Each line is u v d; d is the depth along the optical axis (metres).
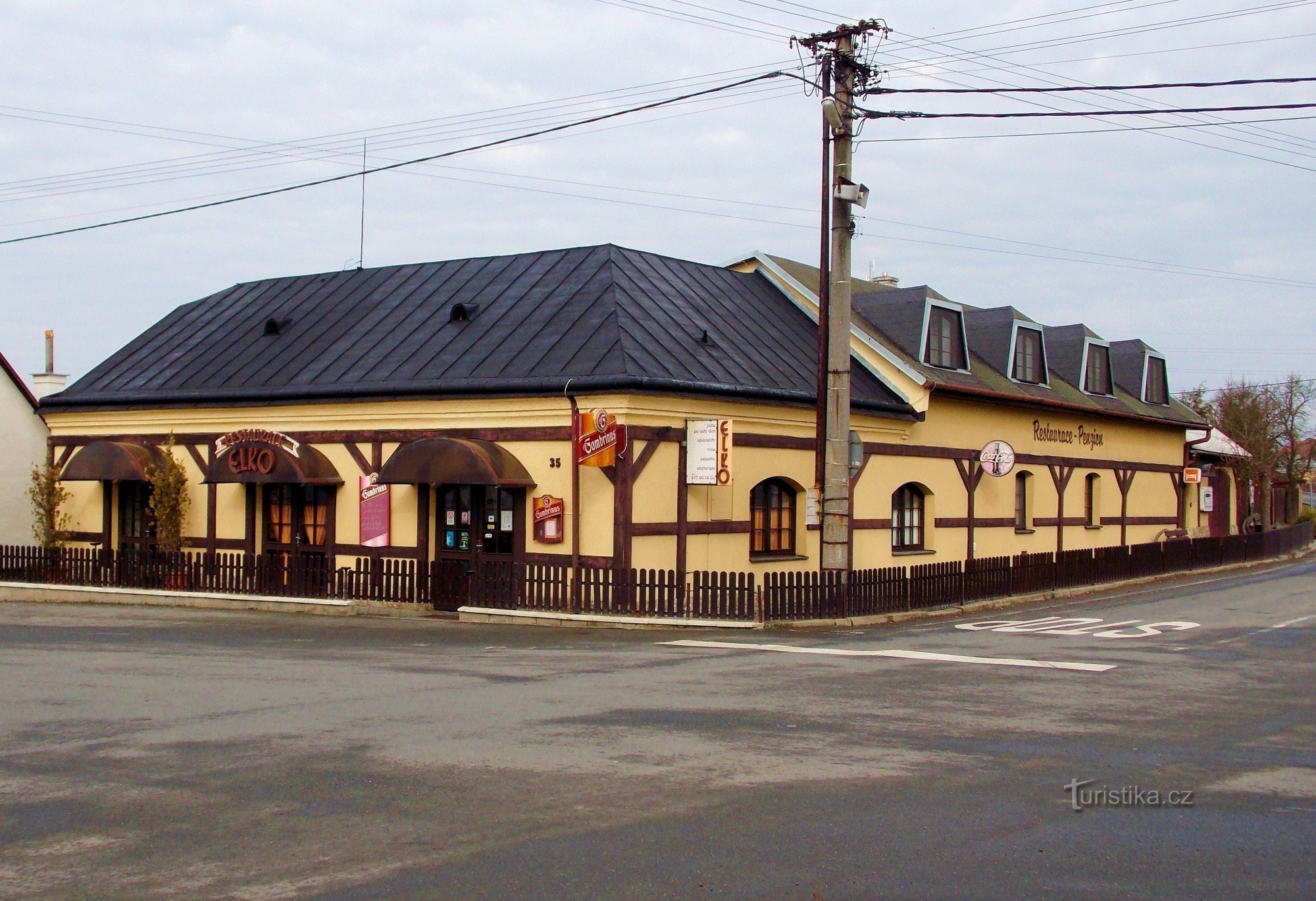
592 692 11.42
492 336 22.48
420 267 26.88
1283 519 55.72
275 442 22.98
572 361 20.47
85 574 23.73
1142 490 36.88
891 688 11.70
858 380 25.62
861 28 18.00
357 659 14.02
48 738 9.38
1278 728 9.83
